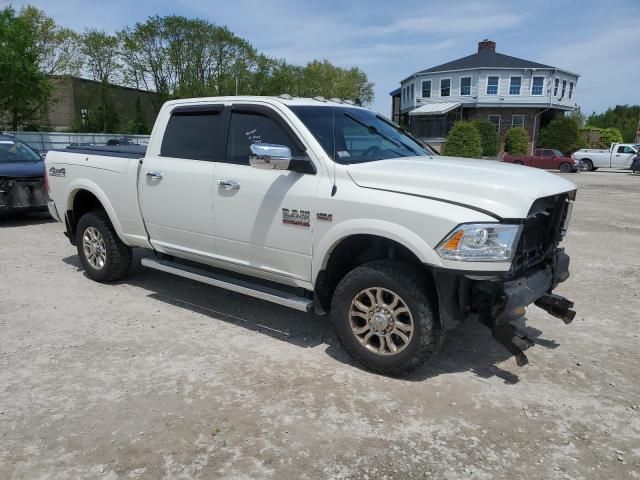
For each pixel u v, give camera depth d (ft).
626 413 11.54
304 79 193.67
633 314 17.65
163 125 17.04
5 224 31.86
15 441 10.16
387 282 12.23
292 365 13.48
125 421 10.87
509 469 9.61
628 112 235.40
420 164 13.43
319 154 13.38
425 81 149.89
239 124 15.17
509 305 11.53
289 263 13.97
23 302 17.79
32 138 92.22
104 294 18.78
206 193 15.40
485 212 11.22
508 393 12.29
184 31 136.77
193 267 17.37
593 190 62.03
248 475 9.32
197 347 14.47
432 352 12.27
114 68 132.57
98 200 19.88
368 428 10.76
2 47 89.97
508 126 143.84
